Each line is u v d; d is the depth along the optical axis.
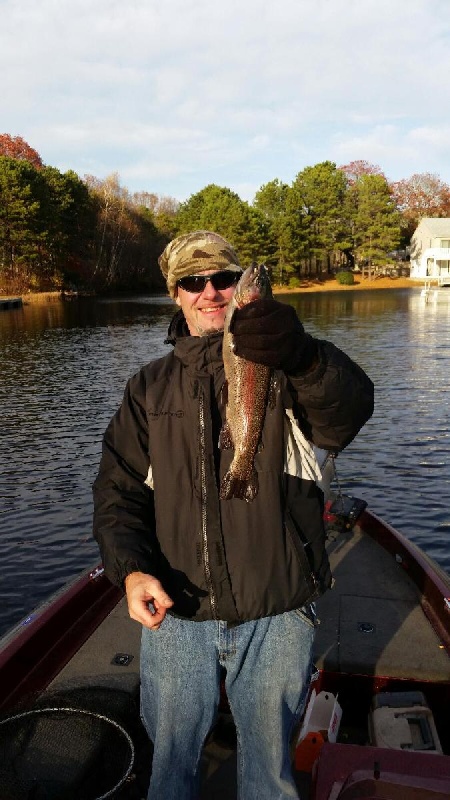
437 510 9.76
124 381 21.44
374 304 53.59
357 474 11.38
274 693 2.08
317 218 80.44
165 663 2.12
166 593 2.00
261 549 2.01
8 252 63.69
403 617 3.88
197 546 2.04
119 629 3.80
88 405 17.67
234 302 1.92
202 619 2.06
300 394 1.91
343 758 2.20
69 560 8.43
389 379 20.27
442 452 12.51
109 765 2.60
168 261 2.35
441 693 3.31
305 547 2.06
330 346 1.98
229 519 2.01
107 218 78.44
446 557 8.33
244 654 2.07
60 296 67.50
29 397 19.03
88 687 3.16
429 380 19.89
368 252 80.75
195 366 2.10
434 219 82.81
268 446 1.99
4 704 3.10
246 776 2.11
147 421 2.16
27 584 7.85
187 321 2.37
